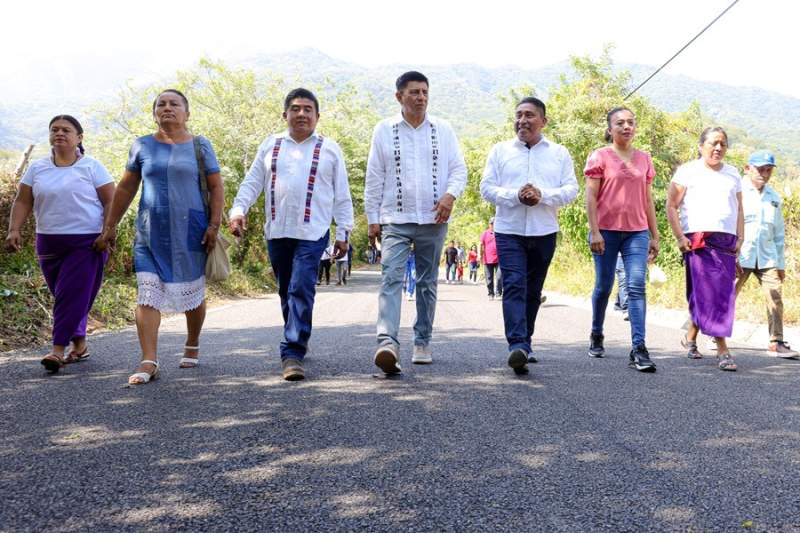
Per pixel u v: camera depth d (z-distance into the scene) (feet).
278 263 17.08
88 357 18.03
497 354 19.03
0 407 12.23
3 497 7.91
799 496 8.07
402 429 10.84
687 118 74.54
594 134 65.92
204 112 66.80
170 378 15.05
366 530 7.04
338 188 17.28
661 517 7.41
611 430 10.88
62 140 17.01
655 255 18.71
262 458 9.35
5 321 21.85
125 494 8.02
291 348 15.38
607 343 21.89
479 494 8.04
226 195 63.05
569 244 67.82
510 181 16.98
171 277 15.40
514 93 82.64
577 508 7.63
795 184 43.47
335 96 91.50
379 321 15.71
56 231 16.70
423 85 16.74
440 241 17.15
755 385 14.83
